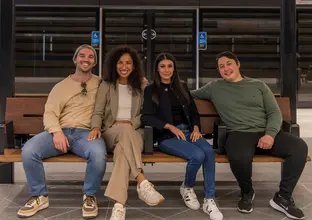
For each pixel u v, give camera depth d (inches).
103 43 325.7
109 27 327.3
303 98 382.3
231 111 135.5
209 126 148.4
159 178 166.1
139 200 136.3
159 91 135.6
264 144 124.8
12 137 143.9
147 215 122.3
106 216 120.9
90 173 119.7
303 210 127.3
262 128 133.7
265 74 344.2
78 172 174.9
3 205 130.1
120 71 133.0
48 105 129.2
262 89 136.3
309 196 141.3
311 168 179.5
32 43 336.2
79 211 125.3
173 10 324.5
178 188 150.7
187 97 137.7
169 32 329.4
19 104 147.2
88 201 120.4
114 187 113.7
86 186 120.8
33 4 323.9
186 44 331.3
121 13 324.8
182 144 127.2
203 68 332.8
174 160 125.8
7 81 150.9
